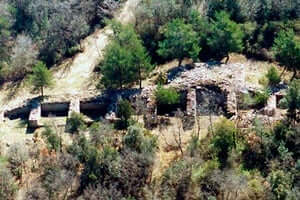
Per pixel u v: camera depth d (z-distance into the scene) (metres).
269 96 57.31
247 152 47.97
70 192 47.50
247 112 55.84
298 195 40.78
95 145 51.00
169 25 68.31
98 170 47.38
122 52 62.25
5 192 47.72
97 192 44.81
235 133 49.06
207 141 50.31
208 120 56.03
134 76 63.34
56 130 56.22
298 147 47.16
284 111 54.62
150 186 46.28
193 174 45.53
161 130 55.03
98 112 62.31
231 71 63.56
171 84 62.16
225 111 57.06
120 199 44.53
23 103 63.50
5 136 58.19
